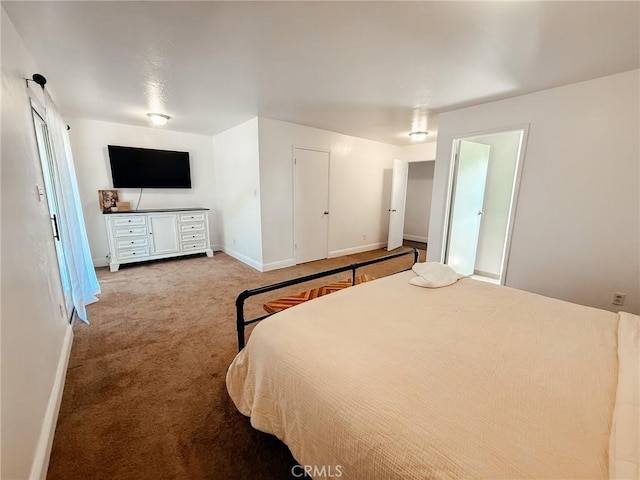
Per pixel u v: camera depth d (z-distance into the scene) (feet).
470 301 5.19
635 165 7.30
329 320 4.27
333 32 5.68
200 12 5.05
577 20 5.12
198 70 7.48
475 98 9.41
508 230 9.68
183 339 7.35
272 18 5.21
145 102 10.21
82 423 4.66
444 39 5.87
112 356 6.57
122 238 13.32
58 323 6.17
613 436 2.25
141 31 5.67
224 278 12.35
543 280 9.10
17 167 4.76
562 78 7.71
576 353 3.55
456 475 2.01
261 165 12.60
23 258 4.39
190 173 16.12
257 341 3.98
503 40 5.87
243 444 4.32
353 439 2.50
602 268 7.99
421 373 3.06
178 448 4.23
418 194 22.57
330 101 9.89
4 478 2.91
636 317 4.47
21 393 3.57
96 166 13.44
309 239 15.19
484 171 12.50
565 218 8.49
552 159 8.56
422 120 12.32
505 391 2.83
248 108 10.87
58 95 9.49
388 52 6.45
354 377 2.96
